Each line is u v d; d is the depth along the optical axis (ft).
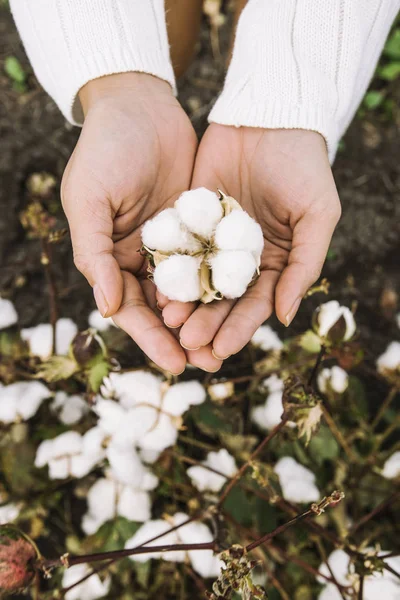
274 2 1.63
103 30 1.55
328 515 1.78
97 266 1.33
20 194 2.36
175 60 2.09
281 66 1.57
